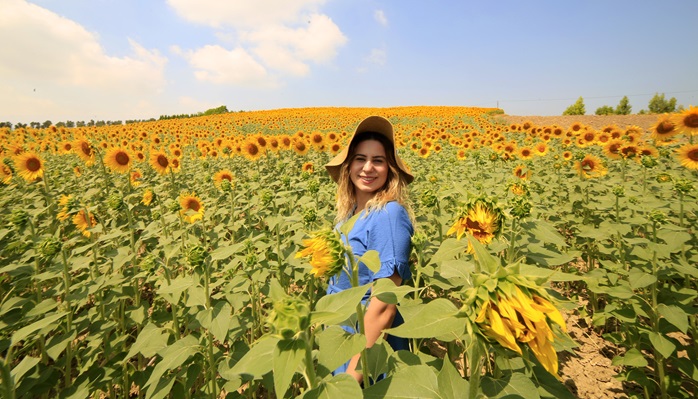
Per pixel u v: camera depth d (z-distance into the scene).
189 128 30.08
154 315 3.23
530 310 0.97
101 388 2.92
